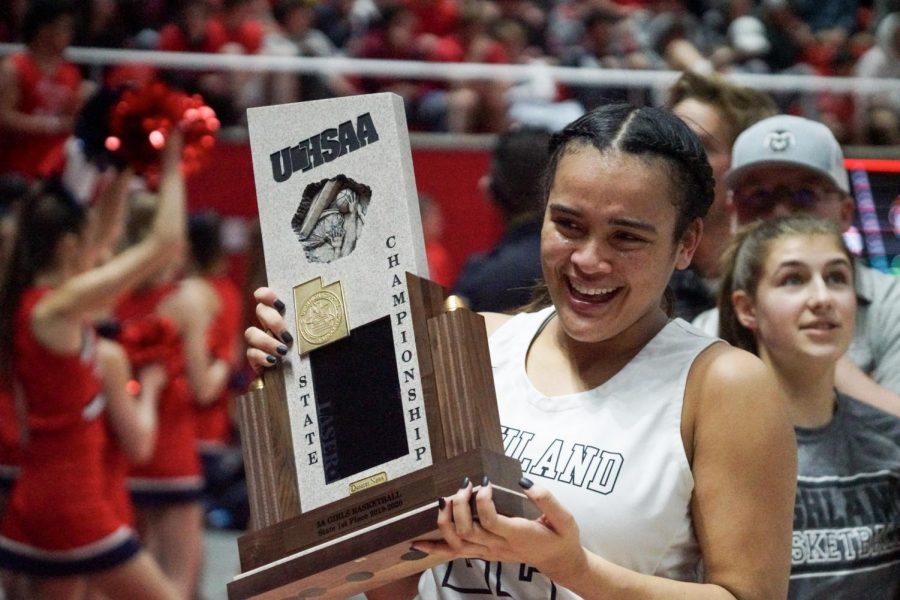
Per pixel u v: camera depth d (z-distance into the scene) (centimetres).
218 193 683
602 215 166
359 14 854
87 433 389
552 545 153
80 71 682
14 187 584
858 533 234
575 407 179
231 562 550
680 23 896
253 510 172
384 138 167
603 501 172
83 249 395
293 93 713
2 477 406
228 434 629
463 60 834
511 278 330
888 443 241
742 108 307
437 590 188
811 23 1020
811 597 231
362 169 168
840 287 246
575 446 176
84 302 378
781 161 282
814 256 245
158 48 737
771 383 173
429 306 163
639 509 171
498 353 191
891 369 279
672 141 168
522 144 338
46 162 627
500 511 152
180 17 740
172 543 491
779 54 941
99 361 419
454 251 720
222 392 577
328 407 169
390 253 166
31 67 655
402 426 163
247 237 626
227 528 584
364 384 167
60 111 661
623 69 816
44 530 386
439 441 160
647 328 180
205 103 693
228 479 585
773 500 170
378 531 158
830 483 237
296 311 172
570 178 168
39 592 390
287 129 174
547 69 749
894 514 237
